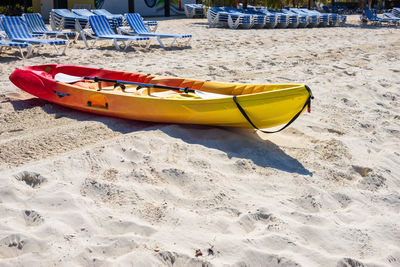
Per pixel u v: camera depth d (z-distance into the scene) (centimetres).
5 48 1115
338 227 331
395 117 620
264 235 314
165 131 491
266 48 1272
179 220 329
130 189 365
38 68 692
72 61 974
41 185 373
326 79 836
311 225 332
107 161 414
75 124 528
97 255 287
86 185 370
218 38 1481
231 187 382
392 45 1398
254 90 542
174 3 2864
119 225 320
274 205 358
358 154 477
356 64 1034
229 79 823
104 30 1230
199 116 490
